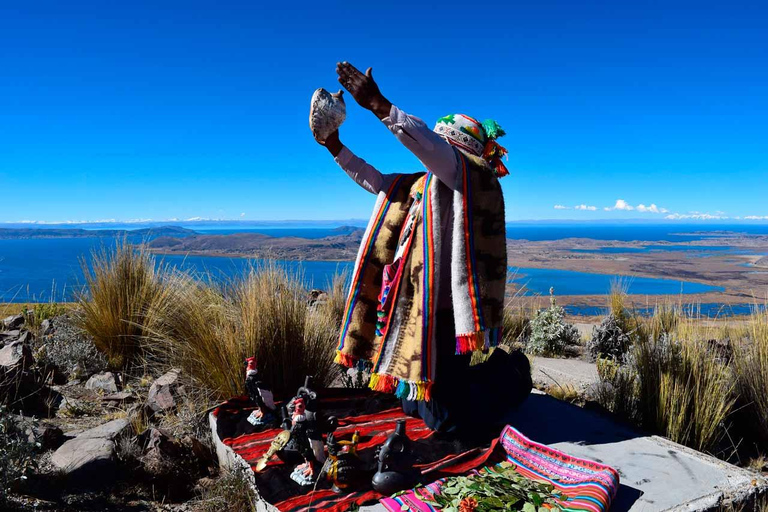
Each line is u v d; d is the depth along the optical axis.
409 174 3.34
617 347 6.86
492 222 2.97
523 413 3.85
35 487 2.93
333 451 2.67
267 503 2.57
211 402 4.34
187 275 5.71
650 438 3.42
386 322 3.12
